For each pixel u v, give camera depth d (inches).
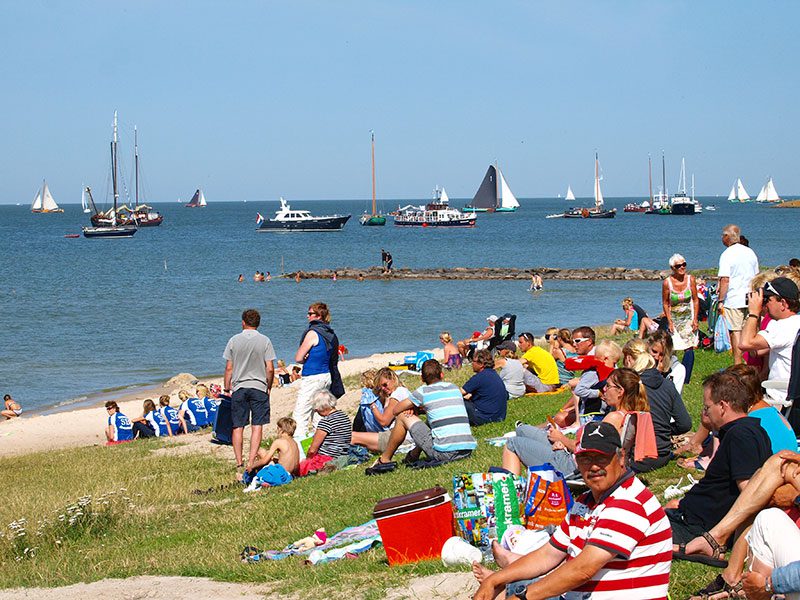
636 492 230.5
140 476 758.5
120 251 5570.9
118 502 617.6
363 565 402.3
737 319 642.2
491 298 2910.9
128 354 1969.7
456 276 3617.1
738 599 294.5
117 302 2947.8
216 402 1064.8
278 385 1321.4
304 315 2561.5
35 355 1966.0
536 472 372.2
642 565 229.0
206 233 7790.4
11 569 519.2
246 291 3243.1
